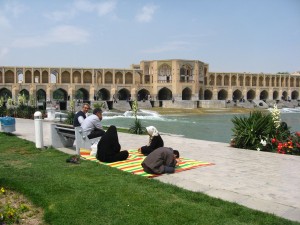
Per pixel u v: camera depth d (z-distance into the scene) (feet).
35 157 24.70
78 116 29.94
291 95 254.68
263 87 237.25
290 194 15.99
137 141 34.40
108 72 196.03
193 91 199.62
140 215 13.07
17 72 172.14
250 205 14.35
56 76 181.68
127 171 20.08
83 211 13.58
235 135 31.48
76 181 17.61
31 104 89.45
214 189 16.57
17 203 15.25
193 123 102.89
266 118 31.22
